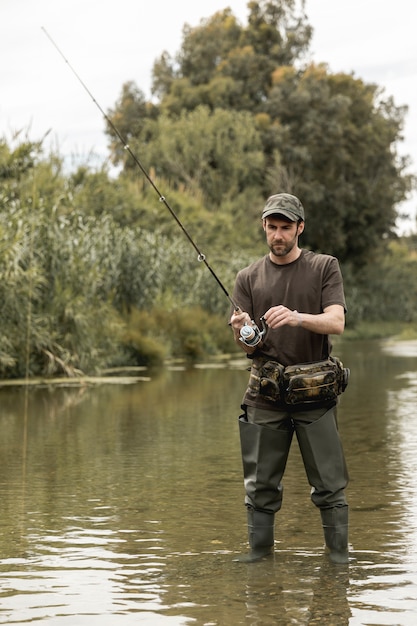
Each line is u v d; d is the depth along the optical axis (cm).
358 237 6084
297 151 5422
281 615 432
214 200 4850
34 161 2438
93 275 1894
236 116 5188
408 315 6278
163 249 2555
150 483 759
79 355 1781
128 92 6062
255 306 559
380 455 897
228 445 954
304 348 546
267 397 545
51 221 1820
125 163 5012
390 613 435
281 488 559
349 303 5109
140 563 525
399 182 6450
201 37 6038
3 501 691
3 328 1662
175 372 1959
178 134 5003
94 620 430
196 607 446
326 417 545
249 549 555
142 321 2294
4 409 1261
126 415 1201
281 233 549
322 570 509
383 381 1777
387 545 561
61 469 820
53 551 552
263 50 6166
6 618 434
